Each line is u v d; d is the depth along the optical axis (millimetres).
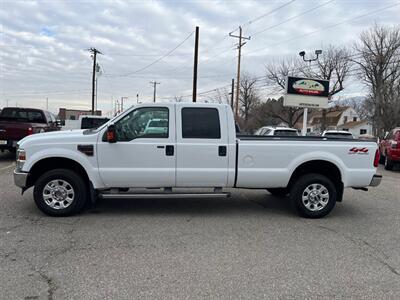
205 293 3668
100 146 6141
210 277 4027
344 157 6590
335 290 3805
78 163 6219
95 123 15586
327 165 6711
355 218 6695
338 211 7215
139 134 6246
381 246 5180
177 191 6566
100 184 6234
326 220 6504
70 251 4680
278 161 6465
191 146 6273
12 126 12609
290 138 6773
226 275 4090
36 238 5133
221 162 6355
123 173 6191
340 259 4648
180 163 6285
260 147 6406
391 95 41375
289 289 3799
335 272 4246
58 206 6203
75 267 4203
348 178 6613
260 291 3740
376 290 3826
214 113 6359
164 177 6289
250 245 5070
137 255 4602
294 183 6652
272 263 4457
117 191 6418
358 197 8719
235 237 5398
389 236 5648
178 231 5609
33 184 6402
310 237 5496
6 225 5695
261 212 6906
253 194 8539
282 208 7242
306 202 6570
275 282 3949
